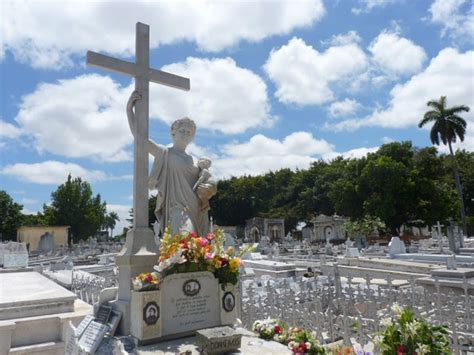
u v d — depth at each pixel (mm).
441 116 42812
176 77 7438
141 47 7133
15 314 6672
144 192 6621
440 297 7418
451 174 52281
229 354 5137
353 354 5430
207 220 7602
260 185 66500
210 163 7707
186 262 5883
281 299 8555
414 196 41500
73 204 55469
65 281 13367
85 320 6246
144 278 5500
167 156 7379
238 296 8289
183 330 5707
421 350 4012
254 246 6809
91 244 48062
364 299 9141
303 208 58406
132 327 5562
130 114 6883
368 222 41719
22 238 48844
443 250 23922
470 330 6977
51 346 6562
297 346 5270
